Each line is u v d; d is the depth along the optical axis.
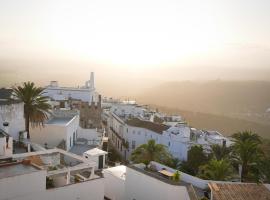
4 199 23.08
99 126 81.44
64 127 49.03
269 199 30.47
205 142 75.31
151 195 30.66
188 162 57.59
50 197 25.75
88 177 32.59
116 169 40.19
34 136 48.53
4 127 38.03
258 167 47.06
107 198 38.78
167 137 74.44
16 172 24.36
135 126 83.50
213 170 40.31
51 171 28.88
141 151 49.97
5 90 51.88
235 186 32.06
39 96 46.97
